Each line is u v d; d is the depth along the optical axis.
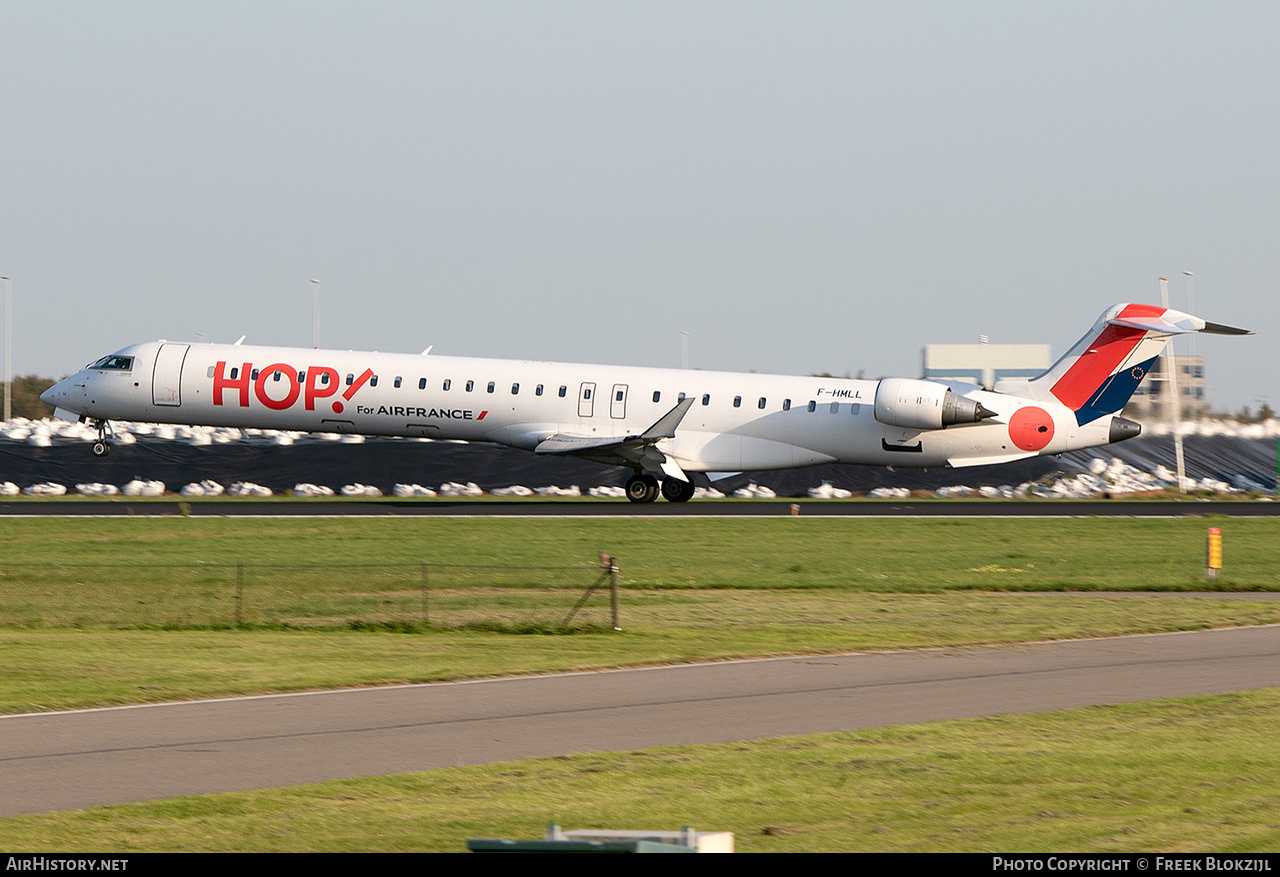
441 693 62.44
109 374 198.88
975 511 196.12
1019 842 38.34
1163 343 191.38
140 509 183.25
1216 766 47.59
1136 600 105.44
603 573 103.88
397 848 37.53
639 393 194.62
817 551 139.25
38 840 38.28
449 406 194.88
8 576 104.56
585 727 54.66
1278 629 86.38
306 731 53.66
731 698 61.22
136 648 76.69
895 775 46.25
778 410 194.00
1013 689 63.72
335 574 110.19
